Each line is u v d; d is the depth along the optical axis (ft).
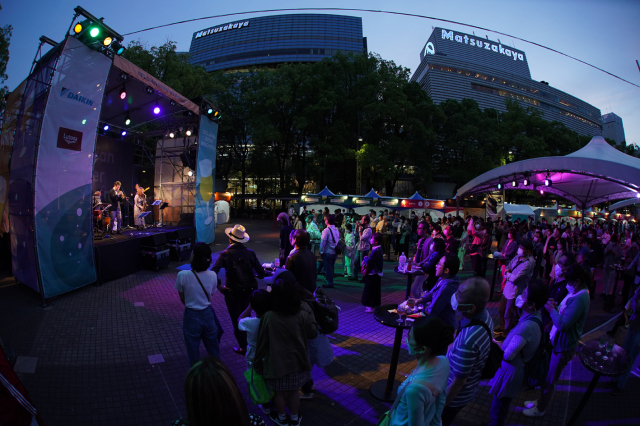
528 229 45.21
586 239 38.58
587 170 35.22
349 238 34.09
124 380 13.37
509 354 9.21
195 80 79.92
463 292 8.45
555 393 13.70
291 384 9.80
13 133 26.08
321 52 319.27
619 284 37.04
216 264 14.96
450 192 145.79
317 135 114.83
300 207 72.54
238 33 341.41
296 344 9.80
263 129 103.81
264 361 9.80
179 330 18.43
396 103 103.71
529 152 126.00
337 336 19.07
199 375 4.31
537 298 9.37
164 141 53.72
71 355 15.05
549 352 9.85
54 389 12.44
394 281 33.78
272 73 120.16
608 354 10.48
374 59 115.34
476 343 7.96
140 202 44.14
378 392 12.95
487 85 302.45
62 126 23.24
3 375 6.28
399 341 12.45
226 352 16.17
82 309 20.85
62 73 23.00
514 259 19.47
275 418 10.89
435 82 276.41
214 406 4.18
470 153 118.83
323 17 329.52
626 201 88.43
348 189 139.85
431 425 6.51
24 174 22.81
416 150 116.06
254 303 10.25
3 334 16.60
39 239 21.68
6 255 28.91
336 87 113.80
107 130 48.83
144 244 32.71
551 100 350.43
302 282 15.89
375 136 113.91
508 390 9.43
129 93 38.40
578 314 11.10
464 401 8.22
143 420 11.08
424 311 13.42
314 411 11.89
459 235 42.09
